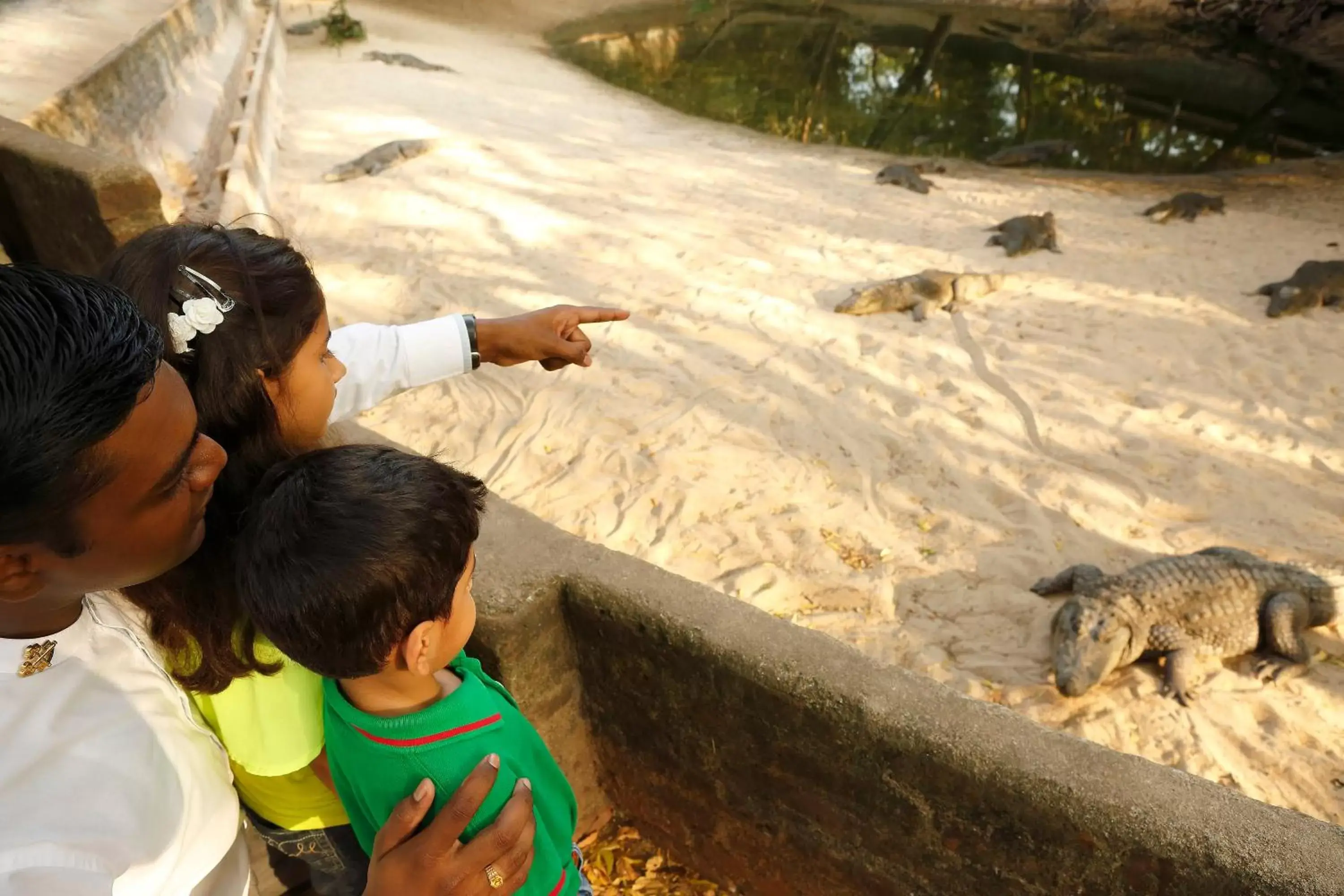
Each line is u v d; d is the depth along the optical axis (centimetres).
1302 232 969
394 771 133
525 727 148
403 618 118
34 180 475
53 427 86
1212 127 1502
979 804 170
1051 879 169
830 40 2002
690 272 851
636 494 542
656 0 2494
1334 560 479
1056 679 403
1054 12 2159
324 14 2234
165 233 142
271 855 221
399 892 118
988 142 1478
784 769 198
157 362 99
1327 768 370
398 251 888
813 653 187
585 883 168
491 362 225
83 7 1244
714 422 613
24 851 99
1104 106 1639
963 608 458
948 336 732
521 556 213
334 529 114
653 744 224
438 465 129
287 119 1381
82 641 116
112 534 99
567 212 998
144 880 115
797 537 507
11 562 94
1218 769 371
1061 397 636
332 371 165
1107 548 496
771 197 1093
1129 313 766
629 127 1456
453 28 2242
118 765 113
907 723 172
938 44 1975
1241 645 430
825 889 213
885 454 583
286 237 163
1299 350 691
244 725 142
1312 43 1825
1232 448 578
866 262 887
